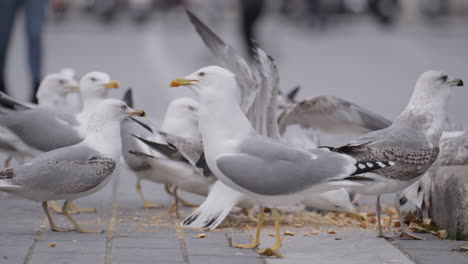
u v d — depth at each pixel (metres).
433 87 11.47
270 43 46.16
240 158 10.40
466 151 12.58
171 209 13.45
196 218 11.91
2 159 17.95
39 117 13.69
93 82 14.23
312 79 35.41
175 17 81.50
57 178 11.12
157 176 13.17
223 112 10.55
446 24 74.62
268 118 12.40
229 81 10.59
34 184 11.03
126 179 16.61
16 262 9.55
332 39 59.78
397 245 10.94
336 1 76.00
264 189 10.29
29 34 24.36
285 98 15.69
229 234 11.46
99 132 11.59
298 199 10.41
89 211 13.26
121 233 11.39
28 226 11.80
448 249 10.63
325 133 14.81
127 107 11.68
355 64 42.50
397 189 11.23
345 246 10.83
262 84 12.30
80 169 11.29
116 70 37.47
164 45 52.25
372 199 14.79
